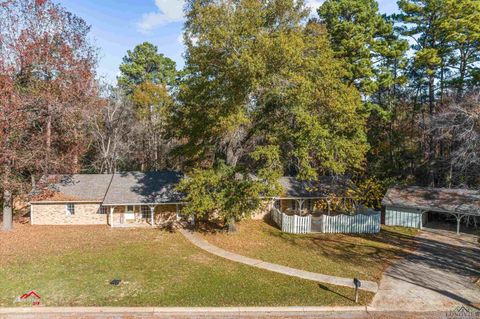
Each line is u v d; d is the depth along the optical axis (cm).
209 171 2212
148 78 5431
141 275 1688
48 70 2569
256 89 1975
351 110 2150
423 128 3253
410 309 1374
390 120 3394
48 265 1794
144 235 2394
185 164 2844
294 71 2000
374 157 3522
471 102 2427
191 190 2148
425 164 3328
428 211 2753
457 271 1794
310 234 2506
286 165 2509
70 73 2642
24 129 2500
